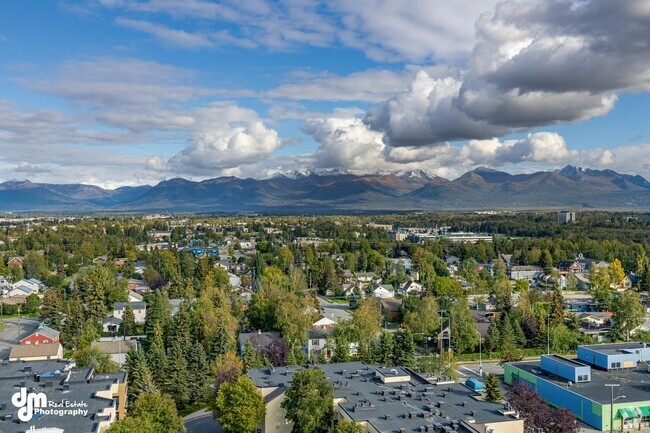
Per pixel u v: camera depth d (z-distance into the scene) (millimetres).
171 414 84500
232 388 87312
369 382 93500
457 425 73375
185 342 123000
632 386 103438
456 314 148875
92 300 174750
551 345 143875
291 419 81375
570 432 80125
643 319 157375
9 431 69562
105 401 81750
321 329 145625
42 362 104750
